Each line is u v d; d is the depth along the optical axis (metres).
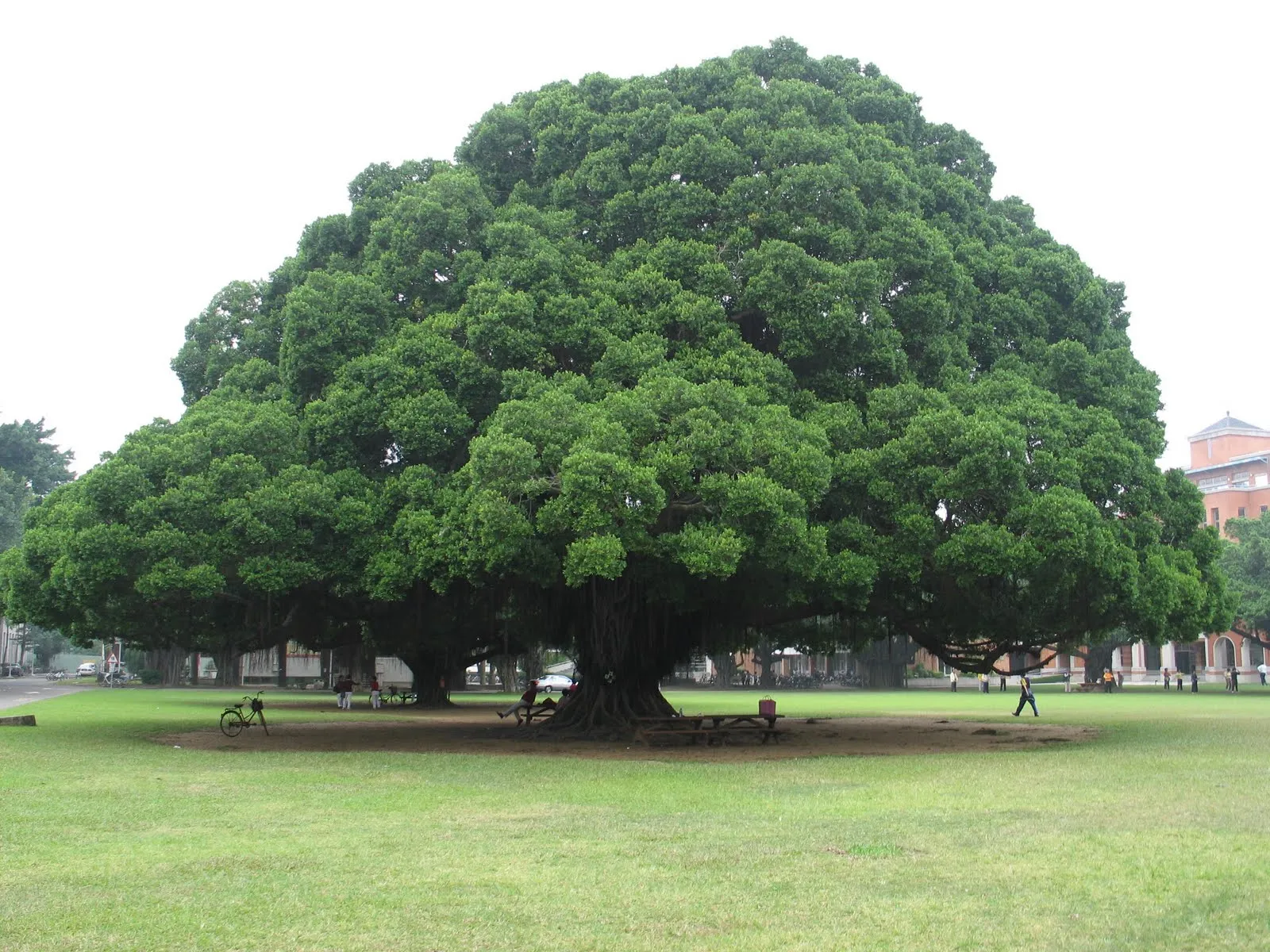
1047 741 24.19
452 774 17.50
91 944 7.55
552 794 14.94
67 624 24.52
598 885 9.18
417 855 10.45
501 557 19.39
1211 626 25.55
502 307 22.86
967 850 10.57
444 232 25.58
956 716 35.59
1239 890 8.86
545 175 28.23
